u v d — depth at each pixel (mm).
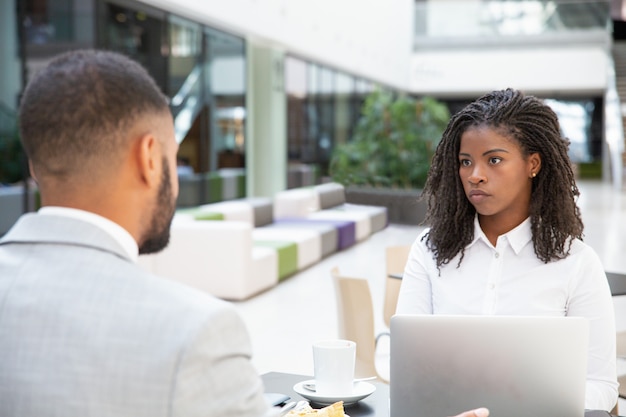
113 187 1071
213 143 11141
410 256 2281
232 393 1003
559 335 1599
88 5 8078
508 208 2104
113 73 1064
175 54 9836
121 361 974
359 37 17219
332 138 16578
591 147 28000
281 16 12219
